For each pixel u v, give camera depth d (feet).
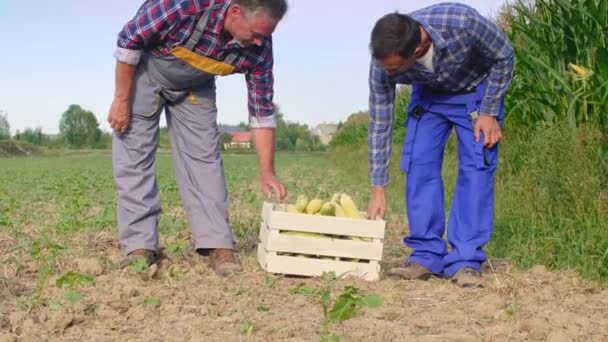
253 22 14.61
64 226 22.61
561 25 23.82
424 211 15.57
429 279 15.56
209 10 14.83
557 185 20.27
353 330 11.80
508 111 27.37
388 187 40.09
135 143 16.25
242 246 20.01
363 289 14.51
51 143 332.60
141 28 15.01
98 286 14.51
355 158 80.84
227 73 15.87
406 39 13.43
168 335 11.64
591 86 22.50
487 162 14.93
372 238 15.64
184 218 26.07
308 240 15.52
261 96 16.35
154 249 16.66
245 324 11.61
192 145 16.46
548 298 13.89
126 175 16.31
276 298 13.92
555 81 24.50
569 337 11.22
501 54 14.17
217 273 16.01
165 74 15.79
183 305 13.33
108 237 21.30
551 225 19.43
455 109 15.08
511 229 19.20
